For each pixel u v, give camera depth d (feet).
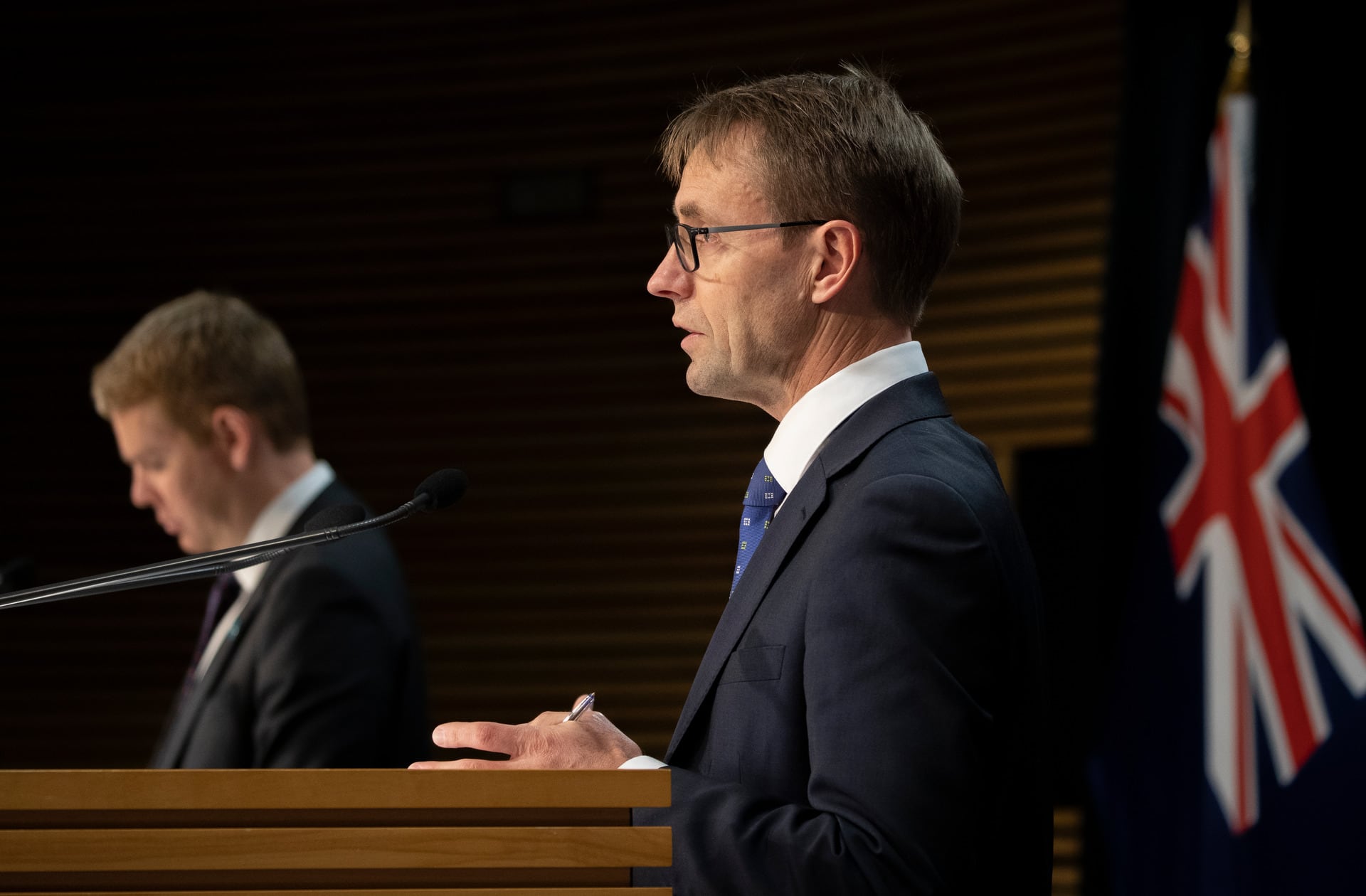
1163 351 18.17
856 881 6.59
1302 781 15.46
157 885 5.90
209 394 13.88
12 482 33.73
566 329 32.09
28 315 33.99
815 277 8.71
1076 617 22.22
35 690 33.12
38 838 5.84
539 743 7.34
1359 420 19.90
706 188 8.92
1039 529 22.66
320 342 33.12
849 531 7.55
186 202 33.71
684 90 31.30
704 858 6.93
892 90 9.21
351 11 33.35
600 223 32.01
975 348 28.30
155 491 14.24
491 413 32.35
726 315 8.78
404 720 13.32
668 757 8.16
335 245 33.17
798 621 7.75
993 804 7.34
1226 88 18.12
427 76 32.99
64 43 34.24
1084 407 27.04
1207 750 15.90
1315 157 20.02
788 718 7.63
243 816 5.95
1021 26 28.22
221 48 33.76
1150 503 16.93
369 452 32.71
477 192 32.68
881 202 8.73
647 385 31.65
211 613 14.52
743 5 30.89
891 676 7.05
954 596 7.22
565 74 32.27
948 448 8.13
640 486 31.48
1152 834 16.03
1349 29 20.03
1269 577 16.10
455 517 32.35
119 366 14.03
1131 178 18.69
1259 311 16.93
